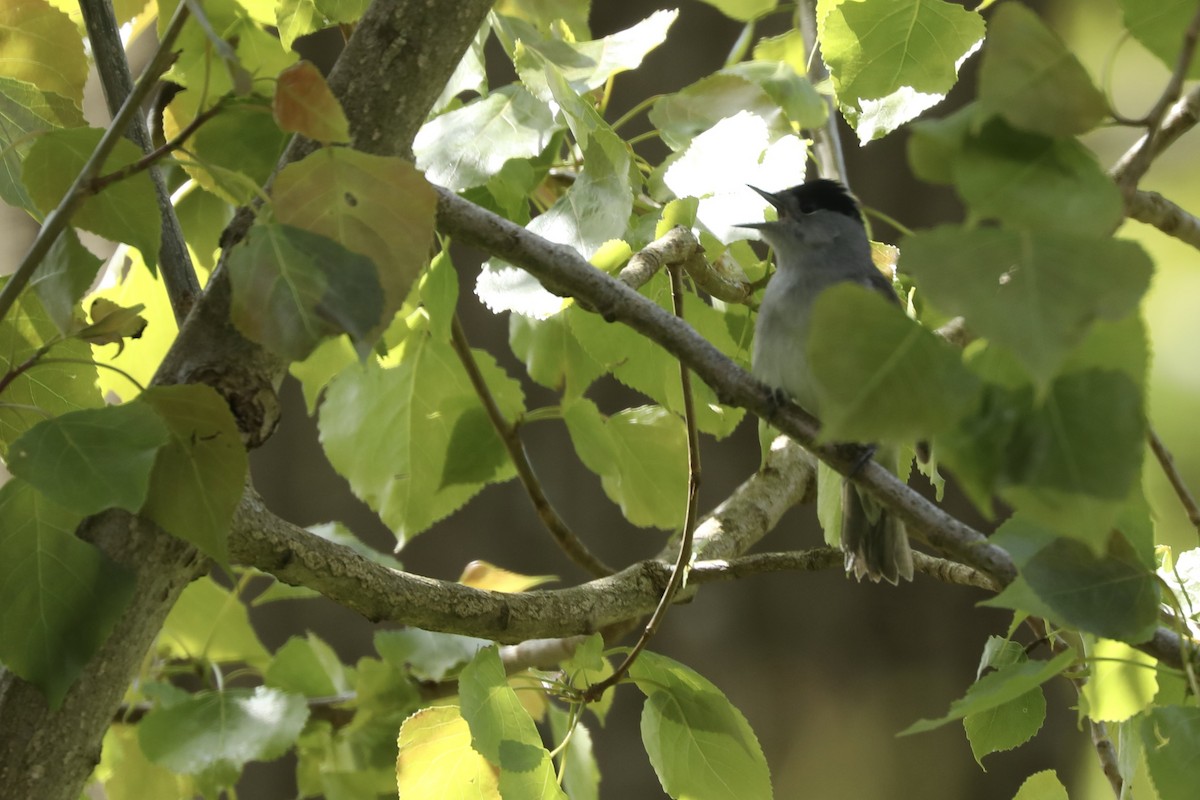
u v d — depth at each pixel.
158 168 4.66
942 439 2.41
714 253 5.50
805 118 5.83
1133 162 2.52
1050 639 4.58
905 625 10.29
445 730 4.51
